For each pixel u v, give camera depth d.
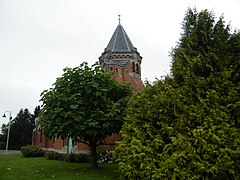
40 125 14.54
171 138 8.05
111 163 19.89
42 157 29.27
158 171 7.96
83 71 14.88
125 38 36.56
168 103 9.70
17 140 67.25
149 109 10.12
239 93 8.56
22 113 71.81
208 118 7.98
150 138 9.66
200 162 7.21
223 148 7.23
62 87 14.44
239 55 9.66
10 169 15.83
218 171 6.87
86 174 13.36
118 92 16.28
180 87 9.75
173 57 11.28
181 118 8.84
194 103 9.09
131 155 8.98
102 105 14.23
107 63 31.41
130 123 10.85
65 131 13.25
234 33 10.26
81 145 23.59
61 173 13.84
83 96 14.20
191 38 10.45
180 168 7.41
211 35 10.38
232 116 8.25
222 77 9.05
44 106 14.38
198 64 9.52
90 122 13.10
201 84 9.14
